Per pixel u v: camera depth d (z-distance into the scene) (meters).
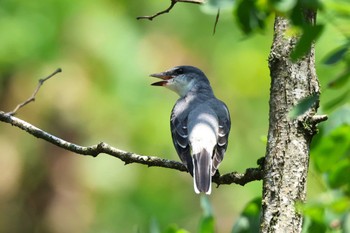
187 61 15.66
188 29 15.79
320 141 7.14
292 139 6.71
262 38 15.85
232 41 15.82
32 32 14.98
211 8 5.93
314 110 6.77
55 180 15.82
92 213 15.61
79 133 15.44
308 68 6.83
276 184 6.67
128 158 7.91
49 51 15.09
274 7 5.62
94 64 15.16
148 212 15.38
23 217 16.16
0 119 8.27
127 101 15.11
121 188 15.40
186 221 15.46
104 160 15.38
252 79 15.80
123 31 15.33
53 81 15.24
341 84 5.36
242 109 15.95
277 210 6.61
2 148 15.81
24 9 15.07
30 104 15.38
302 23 5.34
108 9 15.49
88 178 15.43
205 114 9.37
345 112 7.28
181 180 15.61
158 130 14.93
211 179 8.32
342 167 6.77
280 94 6.82
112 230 15.38
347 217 6.43
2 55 14.88
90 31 15.20
